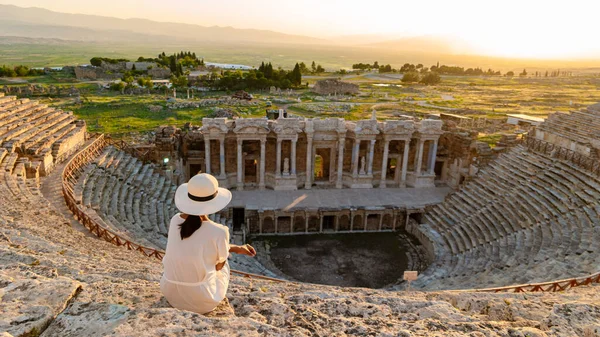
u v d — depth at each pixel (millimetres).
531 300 11703
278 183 50469
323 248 42406
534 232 34875
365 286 35969
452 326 8516
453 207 45562
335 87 160375
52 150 38344
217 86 154125
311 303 9859
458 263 35906
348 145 52656
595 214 33094
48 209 25984
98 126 85812
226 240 7934
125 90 139250
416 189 52094
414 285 33562
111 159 44281
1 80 158000
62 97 124312
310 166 50656
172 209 40719
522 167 45188
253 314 8398
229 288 10773
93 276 9891
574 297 13539
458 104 142375
